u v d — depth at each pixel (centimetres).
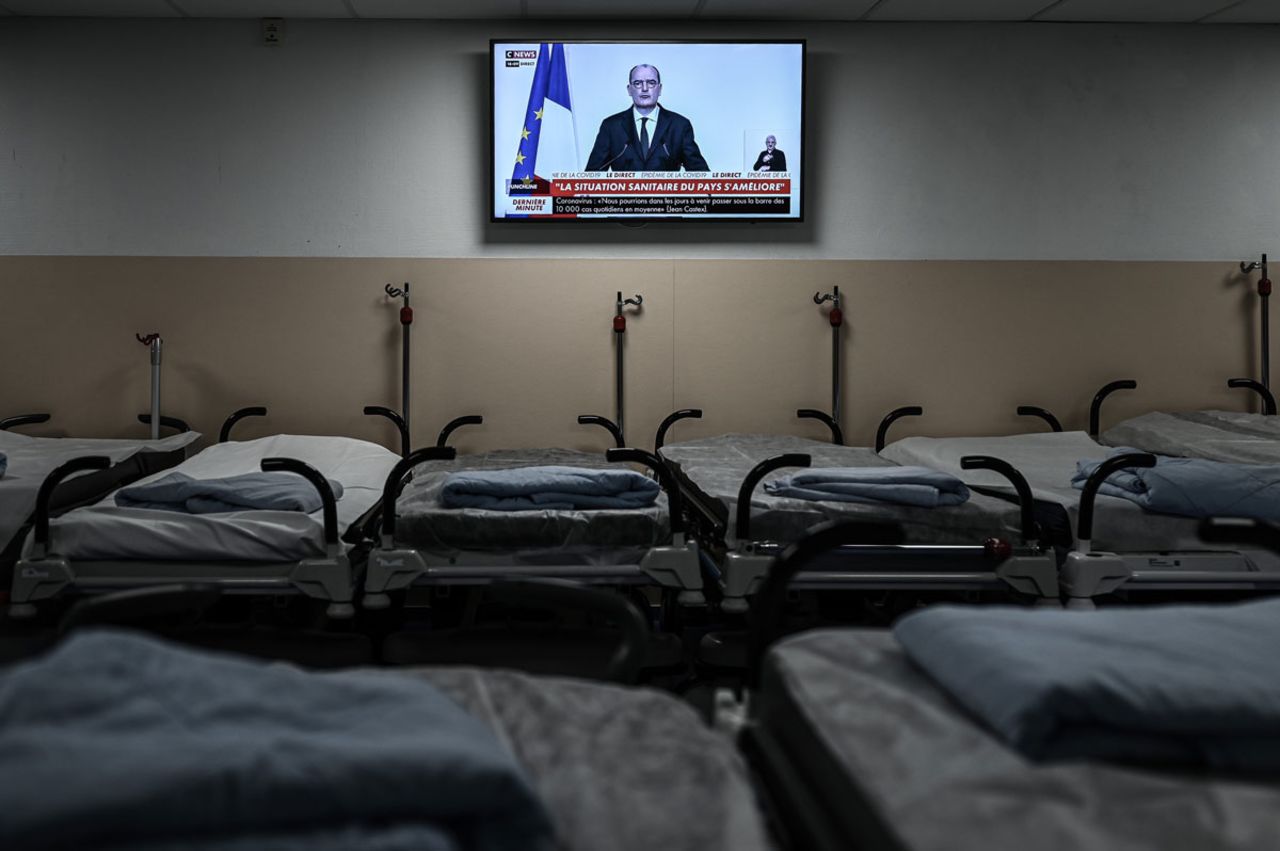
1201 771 107
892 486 301
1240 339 500
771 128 473
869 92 484
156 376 450
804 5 460
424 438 479
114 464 382
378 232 474
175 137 468
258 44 468
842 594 353
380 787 82
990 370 494
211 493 297
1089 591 289
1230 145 496
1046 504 320
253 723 93
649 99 470
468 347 479
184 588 163
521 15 468
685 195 473
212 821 78
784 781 123
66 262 466
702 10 465
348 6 454
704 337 484
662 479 288
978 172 489
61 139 463
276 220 472
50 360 467
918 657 131
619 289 480
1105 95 491
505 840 87
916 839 90
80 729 87
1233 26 492
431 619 385
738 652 296
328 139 471
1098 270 495
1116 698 106
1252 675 112
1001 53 486
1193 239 498
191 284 470
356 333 475
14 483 319
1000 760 104
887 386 492
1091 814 93
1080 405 497
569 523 292
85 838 75
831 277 487
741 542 291
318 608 341
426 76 472
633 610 161
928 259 490
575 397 482
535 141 468
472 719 102
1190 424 454
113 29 463
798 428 489
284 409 475
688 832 97
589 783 106
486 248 478
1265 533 139
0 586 304
